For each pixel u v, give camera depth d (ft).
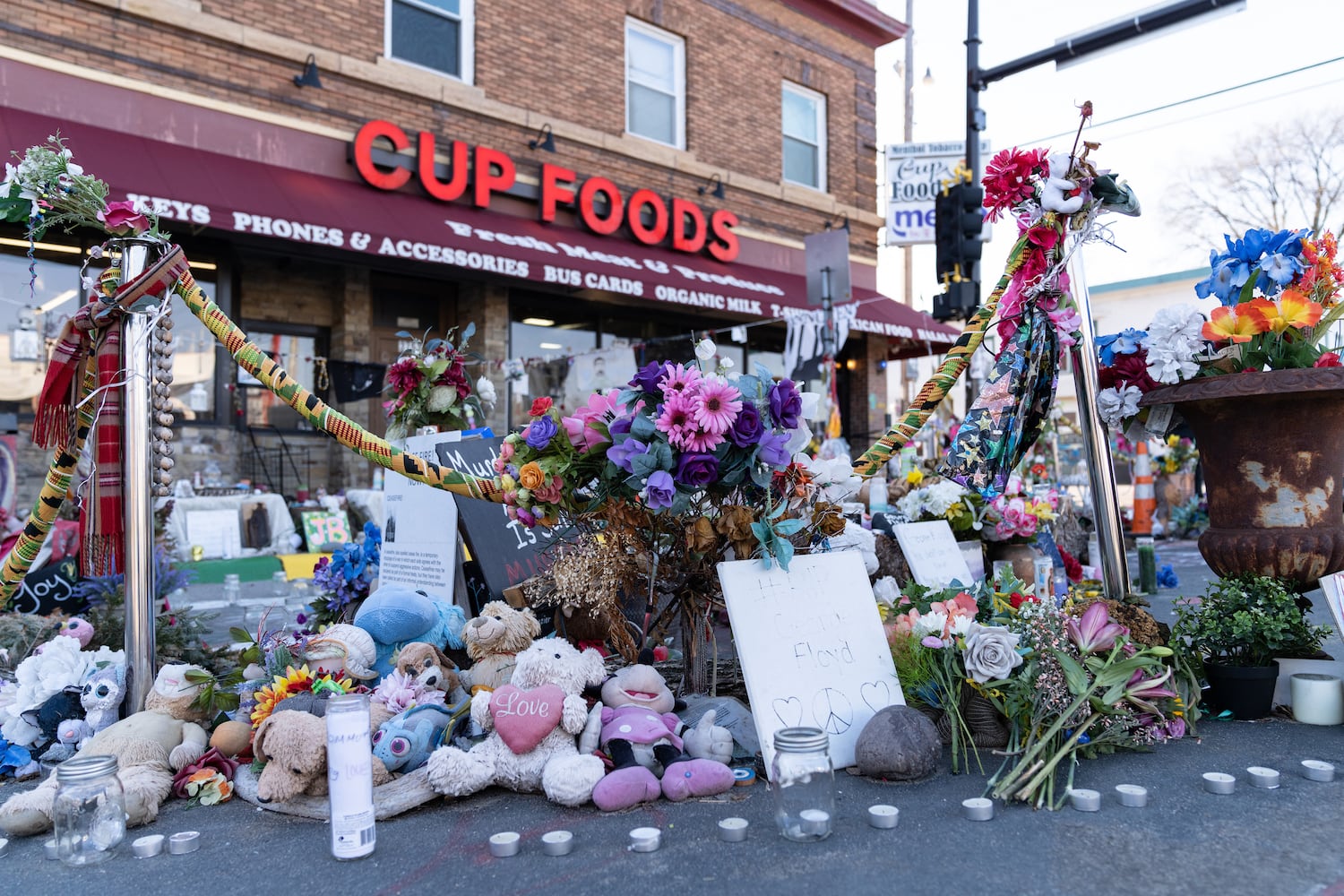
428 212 34.47
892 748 8.64
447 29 37.40
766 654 9.11
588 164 40.75
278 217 28.78
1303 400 11.24
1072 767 8.51
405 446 14.97
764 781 8.98
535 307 41.70
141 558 10.68
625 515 10.25
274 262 35.42
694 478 8.99
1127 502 48.14
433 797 8.64
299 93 32.76
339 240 29.89
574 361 38.93
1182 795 8.27
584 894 6.52
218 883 7.00
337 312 37.24
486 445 14.25
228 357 33.76
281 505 32.83
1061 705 8.98
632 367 38.91
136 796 8.34
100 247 11.50
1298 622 11.16
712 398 9.02
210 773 9.14
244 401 35.88
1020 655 9.13
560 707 8.91
